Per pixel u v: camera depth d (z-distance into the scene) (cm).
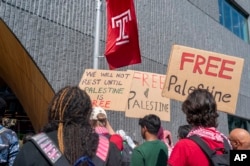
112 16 506
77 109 158
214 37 1292
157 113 464
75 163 144
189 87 324
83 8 698
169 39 997
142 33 885
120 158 168
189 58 330
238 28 1562
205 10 1268
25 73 536
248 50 1563
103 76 457
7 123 395
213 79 328
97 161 153
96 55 545
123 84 447
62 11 646
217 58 331
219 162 189
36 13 589
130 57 479
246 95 1439
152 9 947
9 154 296
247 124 1459
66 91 163
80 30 680
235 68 330
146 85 469
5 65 543
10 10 537
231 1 1520
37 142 146
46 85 574
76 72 649
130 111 452
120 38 491
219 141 199
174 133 931
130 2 483
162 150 301
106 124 309
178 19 1069
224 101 326
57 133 153
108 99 443
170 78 325
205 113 208
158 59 928
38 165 142
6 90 673
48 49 598
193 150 193
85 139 154
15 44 531
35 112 545
